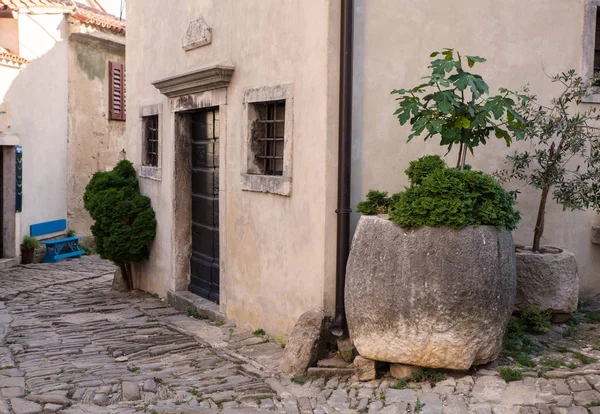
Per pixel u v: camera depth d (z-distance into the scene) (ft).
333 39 20.77
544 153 21.21
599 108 23.18
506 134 19.03
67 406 17.85
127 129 38.24
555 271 21.04
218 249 29.30
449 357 17.44
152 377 20.11
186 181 32.09
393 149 21.62
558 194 21.22
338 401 17.60
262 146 25.36
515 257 19.15
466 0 21.98
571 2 22.71
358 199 21.45
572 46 22.81
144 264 36.14
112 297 35.14
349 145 20.80
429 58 21.75
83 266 48.29
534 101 22.67
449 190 17.46
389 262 17.81
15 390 18.97
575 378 17.29
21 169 48.11
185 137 31.89
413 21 21.62
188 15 30.07
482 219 17.61
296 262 22.52
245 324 25.82
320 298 21.16
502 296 17.67
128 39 37.78
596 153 20.79
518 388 17.04
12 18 47.26
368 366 18.74
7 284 40.22
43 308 32.35
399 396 17.24
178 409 17.20
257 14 24.48
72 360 22.54
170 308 31.42
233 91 26.30
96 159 57.67
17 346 24.40
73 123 54.75
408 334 17.57
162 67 33.01
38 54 49.85
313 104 21.44
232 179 26.53
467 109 18.44
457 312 17.24
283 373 19.98
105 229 34.78
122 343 24.81
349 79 20.71
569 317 21.61
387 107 21.53
